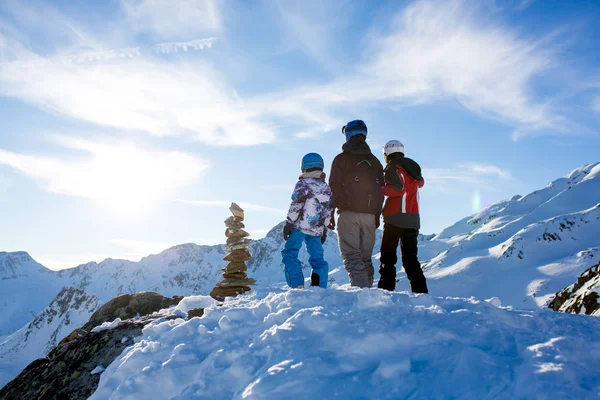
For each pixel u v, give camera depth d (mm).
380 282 7059
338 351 3885
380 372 3518
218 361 4141
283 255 7074
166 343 4895
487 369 3352
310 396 3305
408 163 7125
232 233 8656
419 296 5113
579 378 3152
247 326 4797
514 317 4484
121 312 9203
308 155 7176
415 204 7098
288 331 4203
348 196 6875
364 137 7215
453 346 3768
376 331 4051
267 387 3410
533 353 3498
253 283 8359
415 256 6996
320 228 6973
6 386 6234
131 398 4098
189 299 7473
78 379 5418
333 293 5176
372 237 7168
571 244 162625
